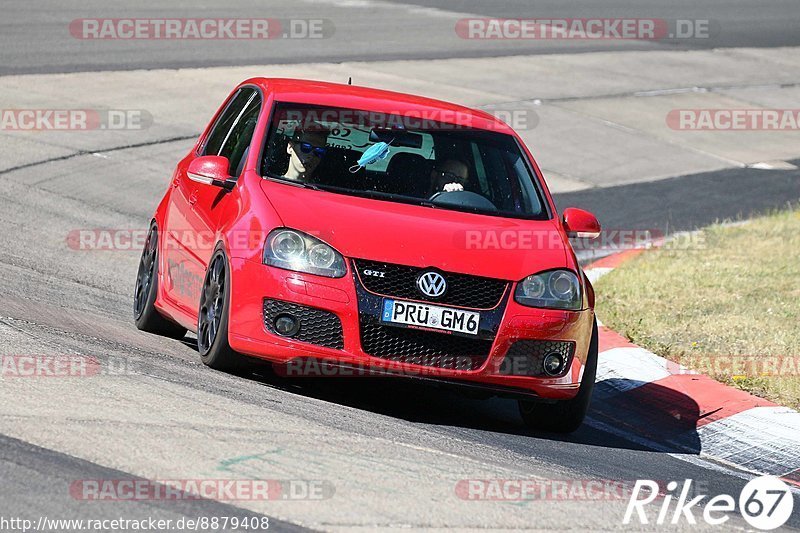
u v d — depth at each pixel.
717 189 59.34
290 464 17.94
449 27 94.56
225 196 24.77
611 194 55.91
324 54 77.38
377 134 26.03
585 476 20.80
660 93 81.50
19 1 83.19
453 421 23.83
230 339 22.53
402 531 15.84
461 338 22.25
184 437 18.38
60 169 47.03
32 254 34.66
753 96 84.75
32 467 16.33
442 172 25.47
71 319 26.61
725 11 122.81
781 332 33.28
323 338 21.97
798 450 25.52
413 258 22.20
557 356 23.00
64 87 60.03
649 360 30.78
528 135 64.88
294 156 24.98
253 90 28.23
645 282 39.22
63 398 19.45
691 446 25.66
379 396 24.88
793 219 52.25
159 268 27.69
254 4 93.69
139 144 52.50
